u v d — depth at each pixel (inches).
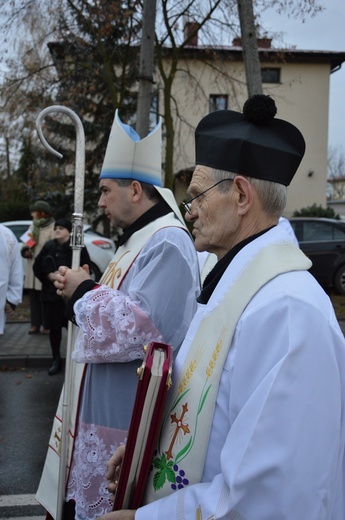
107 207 77.7
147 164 76.1
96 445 67.2
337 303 341.7
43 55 417.4
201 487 37.9
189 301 67.4
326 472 33.0
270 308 36.4
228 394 38.7
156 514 38.6
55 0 370.6
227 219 44.1
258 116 43.3
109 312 63.5
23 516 108.6
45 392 194.4
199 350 42.3
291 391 33.3
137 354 64.0
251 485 32.6
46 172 549.6
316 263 369.4
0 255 165.8
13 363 226.1
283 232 42.9
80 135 73.0
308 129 690.2
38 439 149.8
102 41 415.2
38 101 423.2
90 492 66.7
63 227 202.8
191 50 482.9
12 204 724.7
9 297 172.2
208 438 39.4
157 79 554.3
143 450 42.8
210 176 44.7
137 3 349.7
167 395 44.6
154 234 71.4
